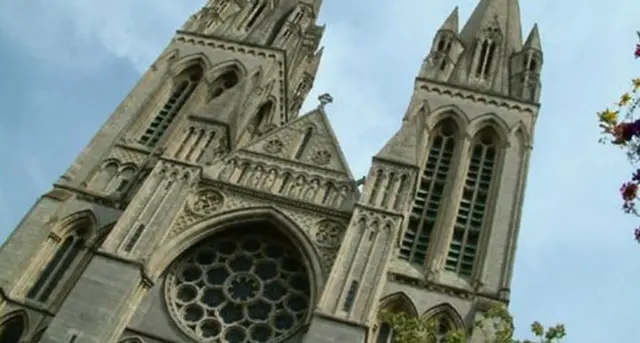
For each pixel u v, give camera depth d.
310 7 83.94
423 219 58.53
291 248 52.66
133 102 66.88
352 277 47.75
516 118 66.62
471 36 78.75
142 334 47.03
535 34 76.88
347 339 44.03
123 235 49.53
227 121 58.69
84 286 46.25
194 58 72.44
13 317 49.53
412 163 55.94
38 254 52.91
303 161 57.72
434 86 69.31
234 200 53.78
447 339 39.59
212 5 79.94
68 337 43.75
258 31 77.06
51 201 55.97
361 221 51.41
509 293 52.38
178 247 50.91
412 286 52.56
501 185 60.88
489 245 56.12
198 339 47.31
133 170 60.69
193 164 54.53
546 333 38.22
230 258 52.31
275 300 49.91
